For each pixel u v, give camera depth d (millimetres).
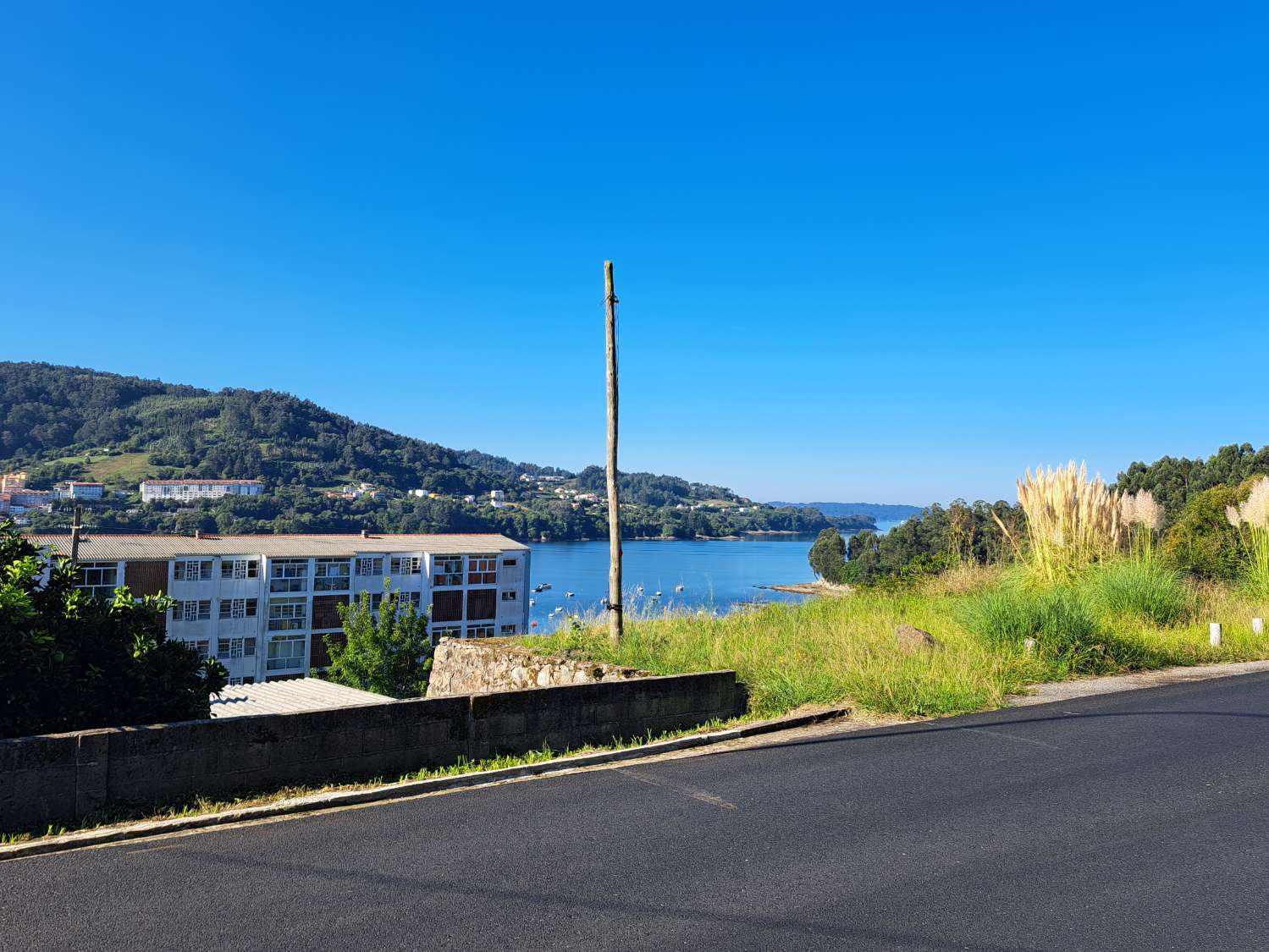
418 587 70438
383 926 4043
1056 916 4070
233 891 4504
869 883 4500
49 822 5707
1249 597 17109
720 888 4465
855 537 114500
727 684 9688
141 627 7070
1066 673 11078
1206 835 5172
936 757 7195
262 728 6621
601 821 5668
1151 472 60625
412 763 7410
